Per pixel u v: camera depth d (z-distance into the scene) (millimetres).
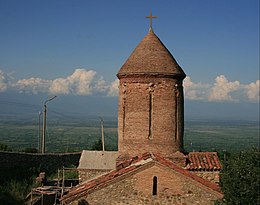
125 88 23953
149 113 23359
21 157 40250
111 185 19344
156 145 23203
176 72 23672
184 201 19141
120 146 24141
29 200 33750
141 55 24078
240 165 18281
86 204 19297
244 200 17594
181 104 24391
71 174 43656
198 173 22031
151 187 19219
